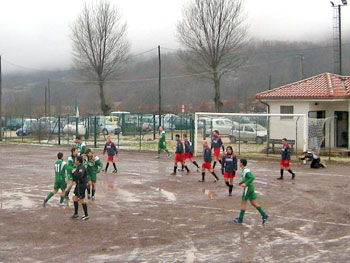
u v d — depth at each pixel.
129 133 52.31
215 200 17.75
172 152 35.50
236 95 79.12
